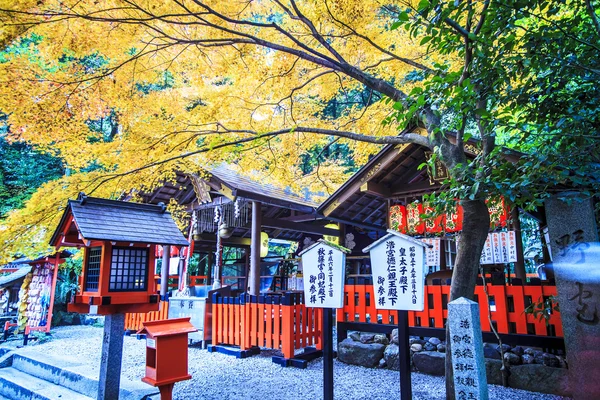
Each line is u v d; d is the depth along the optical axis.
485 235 4.59
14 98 4.91
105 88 5.79
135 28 5.51
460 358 3.34
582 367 3.71
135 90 6.38
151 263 4.72
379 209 11.12
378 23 6.77
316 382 5.91
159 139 6.24
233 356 7.88
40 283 10.69
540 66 3.59
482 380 3.24
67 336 11.78
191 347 8.96
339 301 4.42
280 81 7.01
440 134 4.83
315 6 5.81
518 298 5.89
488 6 3.60
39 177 19.38
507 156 5.50
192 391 5.57
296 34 6.59
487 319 6.10
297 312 7.31
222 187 10.41
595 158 3.32
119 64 5.77
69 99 5.45
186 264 11.91
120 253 4.47
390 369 6.61
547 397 5.00
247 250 16.09
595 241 4.80
